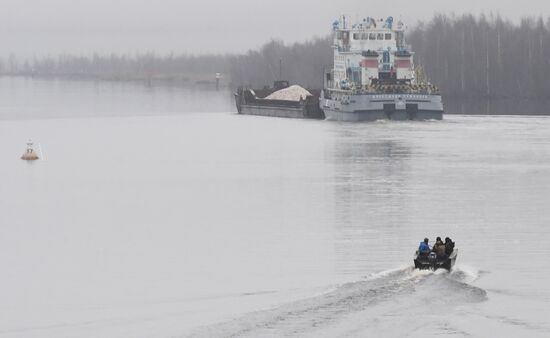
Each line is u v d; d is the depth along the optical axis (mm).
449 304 64000
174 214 116500
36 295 73812
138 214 116938
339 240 96688
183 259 88062
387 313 61531
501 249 90500
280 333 57812
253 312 63156
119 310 68250
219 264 85125
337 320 59969
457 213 113562
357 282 71000
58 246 96000
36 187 145250
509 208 117250
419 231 101562
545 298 68000
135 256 90000
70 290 75438
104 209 121438
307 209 118562
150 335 61094
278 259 87125
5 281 79188
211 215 115125
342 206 120375
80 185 146875
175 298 71625
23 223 111000
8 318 66812
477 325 60312
